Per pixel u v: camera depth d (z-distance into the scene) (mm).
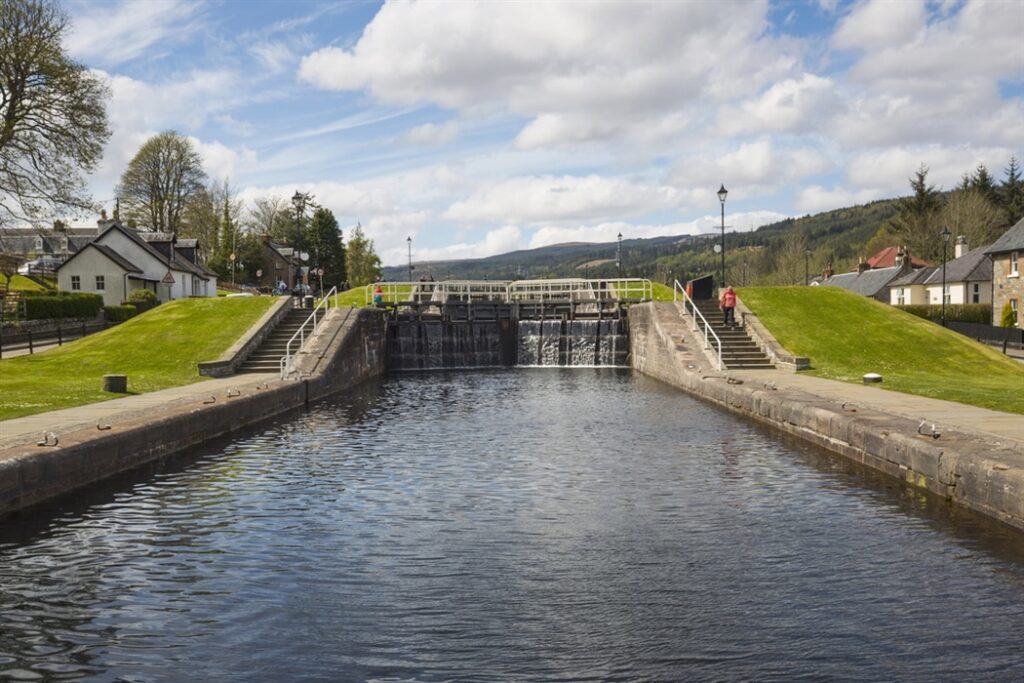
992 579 10688
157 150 103562
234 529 13375
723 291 41594
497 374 46906
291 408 29609
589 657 8578
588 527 13406
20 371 34688
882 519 13484
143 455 18688
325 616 9727
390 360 52000
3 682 8062
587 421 25844
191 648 8875
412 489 16203
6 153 48844
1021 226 60000
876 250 135500
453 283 56656
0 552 12133
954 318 73062
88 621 9609
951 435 16078
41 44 48344
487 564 11578
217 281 109500
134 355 37719
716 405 29531
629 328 52000
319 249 123062
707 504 14797
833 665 8352
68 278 71438
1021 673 8148
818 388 26672
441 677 8164
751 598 10188
